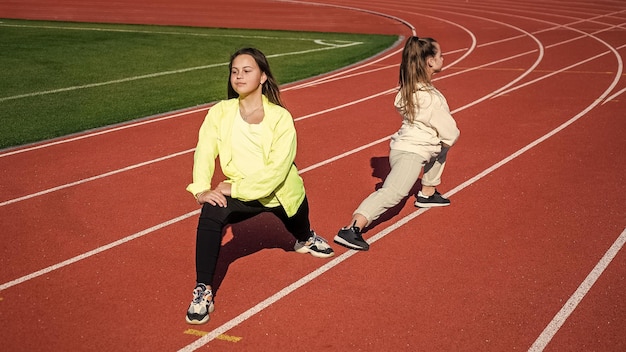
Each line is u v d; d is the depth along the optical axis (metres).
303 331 4.38
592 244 5.63
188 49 18.64
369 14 28.20
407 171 5.55
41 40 19.72
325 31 23.06
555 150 8.44
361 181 7.41
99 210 6.65
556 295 4.79
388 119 10.38
